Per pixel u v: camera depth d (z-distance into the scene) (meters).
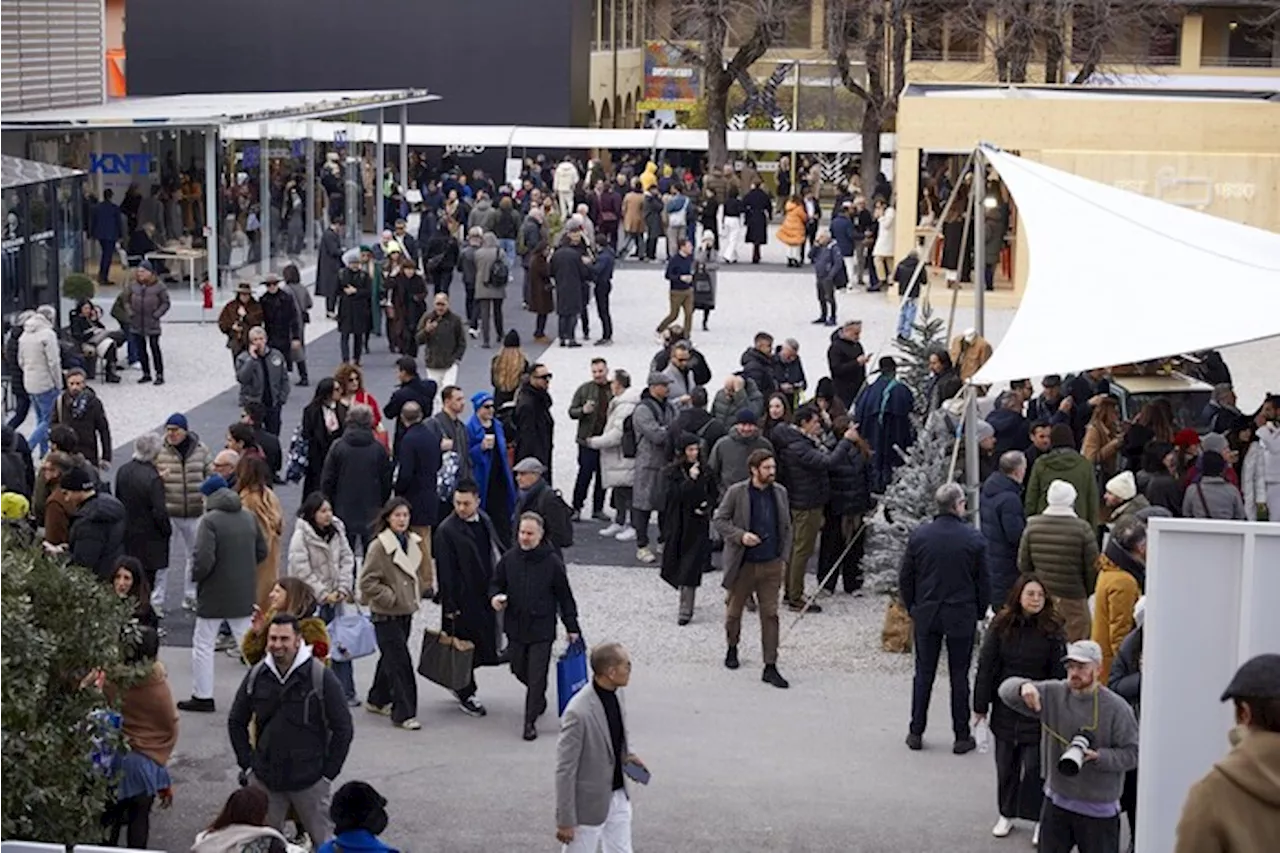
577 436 22.08
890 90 54.81
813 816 13.27
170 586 18.91
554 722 15.27
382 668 15.28
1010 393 20.25
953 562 14.33
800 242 46.66
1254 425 20.84
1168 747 9.03
